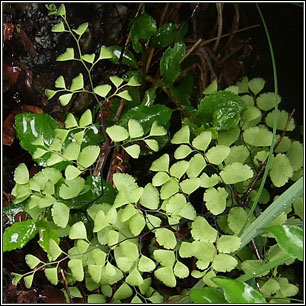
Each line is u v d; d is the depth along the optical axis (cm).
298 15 51
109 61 47
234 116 44
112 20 47
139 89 48
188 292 43
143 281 41
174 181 41
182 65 50
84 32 45
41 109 45
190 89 49
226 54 51
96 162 46
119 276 41
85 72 46
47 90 43
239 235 41
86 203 42
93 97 47
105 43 47
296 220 45
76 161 43
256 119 47
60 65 45
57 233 41
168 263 40
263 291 43
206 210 47
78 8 45
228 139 45
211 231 41
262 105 48
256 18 52
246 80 49
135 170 48
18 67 43
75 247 41
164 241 40
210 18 51
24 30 44
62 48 45
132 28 47
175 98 47
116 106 47
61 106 46
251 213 41
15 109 45
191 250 40
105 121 46
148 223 41
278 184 44
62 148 43
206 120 45
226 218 44
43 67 45
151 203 41
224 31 52
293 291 43
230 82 51
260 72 52
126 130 42
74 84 43
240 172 42
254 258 45
